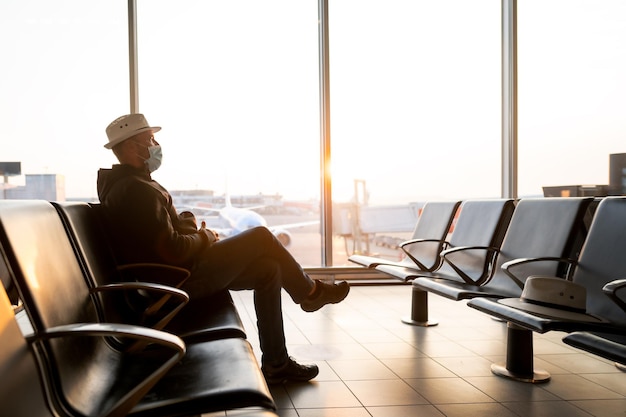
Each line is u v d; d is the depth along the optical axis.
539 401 2.37
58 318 1.25
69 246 1.54
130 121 2.47
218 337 1.79
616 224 2.31
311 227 6.00
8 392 0.96
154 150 2.54
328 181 5.40
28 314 1.13
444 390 2.50
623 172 4.47
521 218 3.06
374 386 2.55
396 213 7.18
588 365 2.91
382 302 4.62
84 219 1.95
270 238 2.47
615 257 2.25
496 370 2.76
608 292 1.95
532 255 2.84
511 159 5.61
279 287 2.52
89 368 1.37
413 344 3.29
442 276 3.49
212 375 1.40
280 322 2.54
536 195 5.66
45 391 1.10
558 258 2.59
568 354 3.13
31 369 1.07
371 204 7.26
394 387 2.54
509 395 2.44
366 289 5.27
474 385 2.57
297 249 6.09
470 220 3.54
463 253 3.45
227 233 5.57
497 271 3.07
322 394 2.43
